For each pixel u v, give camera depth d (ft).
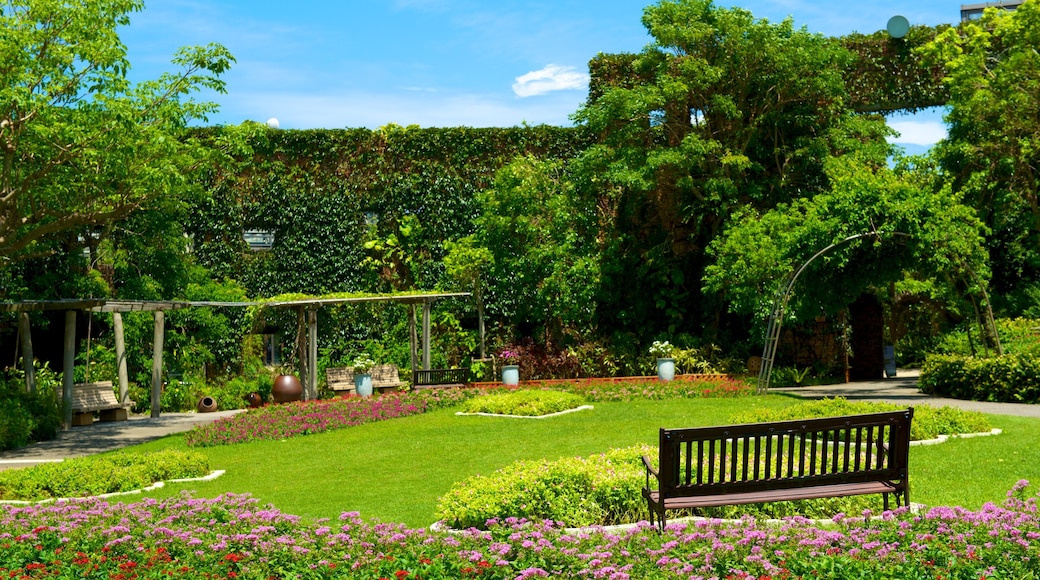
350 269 77.25
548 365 72.54
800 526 18.92
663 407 51.16
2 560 18.61
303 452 40.42
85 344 69.51
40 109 42.22
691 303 75.51
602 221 77.30
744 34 69.51
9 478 30.73
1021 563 15.72
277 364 77.30
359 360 65.77
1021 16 68.85
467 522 23.25
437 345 75.82
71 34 44.39
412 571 16.48
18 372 63.26
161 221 68.28
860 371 73.36
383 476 33.19
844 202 53.67
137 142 45.03
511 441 40.19
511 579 16.38
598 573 16.22
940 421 35.96
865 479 21.49
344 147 77.97
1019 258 74.54
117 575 17.10
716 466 27.71
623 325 76.38
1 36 41.63
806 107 71.82
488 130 79.10
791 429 21.34
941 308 79.66
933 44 74.23
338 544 18.72
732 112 68.49
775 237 62.39
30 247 62.34
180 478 33.68
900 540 17.54
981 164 70.79
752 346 73.72
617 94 70.08
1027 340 60.08
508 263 72.08
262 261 76.89
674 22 70.49
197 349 71.10
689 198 74.18
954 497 24.67
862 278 55.67
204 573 17.31
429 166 78.38
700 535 18.21
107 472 31.76
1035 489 24.68
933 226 51.90
